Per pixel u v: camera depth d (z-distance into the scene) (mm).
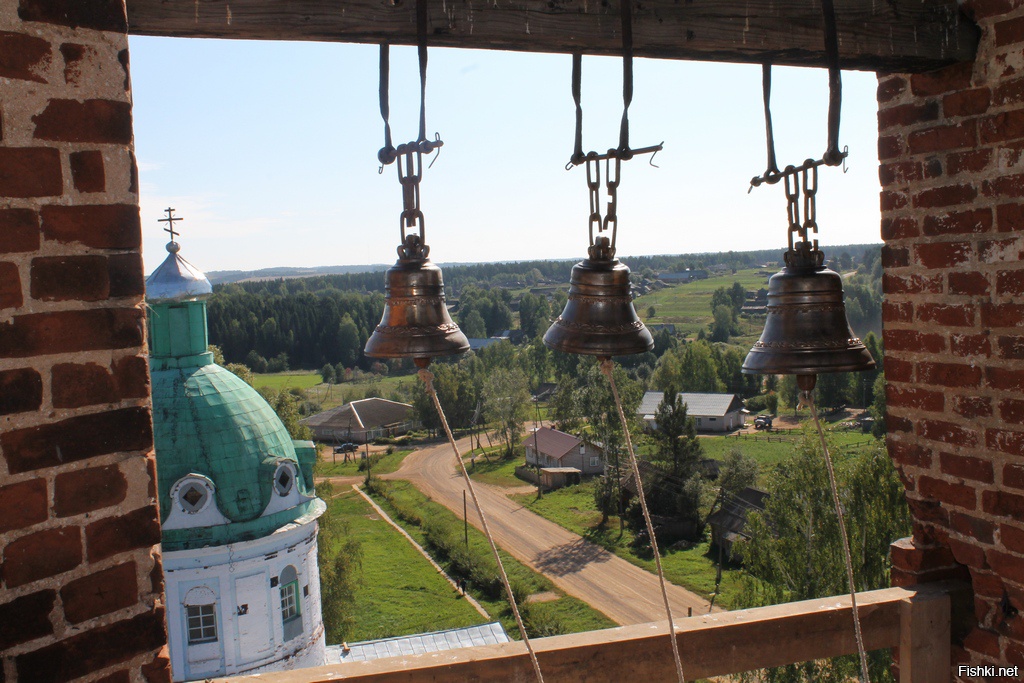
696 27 3430
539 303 129875
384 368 118062
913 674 4109
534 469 56281
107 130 2334
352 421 74125
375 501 51500
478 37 3135
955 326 4055
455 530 43844
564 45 3283
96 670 2361
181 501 14070
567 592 34469
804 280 3480
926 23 3811
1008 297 3783
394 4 3014
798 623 3928
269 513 14562
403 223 3277
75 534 2307
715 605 32438
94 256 2320
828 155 3314
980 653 4090
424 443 70312
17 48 2174
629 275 3445
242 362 120312
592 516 45562
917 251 4246
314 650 15266
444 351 3252
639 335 3387
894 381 4430
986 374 3908
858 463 20578
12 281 2184
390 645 16766
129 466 2400
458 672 3391
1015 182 3729
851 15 3693
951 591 4211
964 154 3965
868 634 4098
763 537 21672
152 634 2463
